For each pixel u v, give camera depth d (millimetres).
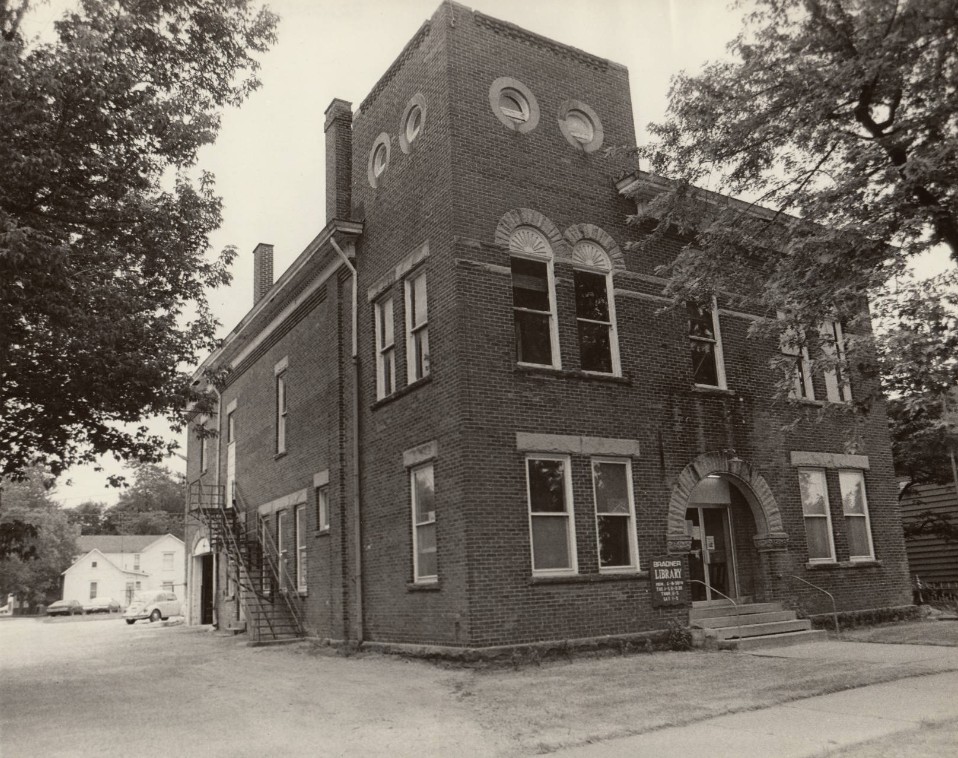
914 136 11320
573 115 16578
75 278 13703
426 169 15422
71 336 14336
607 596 14188
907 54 11211
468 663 12617
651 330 16219
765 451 17125
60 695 12102
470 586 13000
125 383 15188
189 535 31875
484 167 14930
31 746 8227
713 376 17141
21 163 12203
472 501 13297
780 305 12742
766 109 12688
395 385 15953
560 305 15180
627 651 13828
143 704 10844
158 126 13789
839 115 12336
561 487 14414
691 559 16125
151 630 30922
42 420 15969
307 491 19781
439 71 15266
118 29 13297
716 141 13242
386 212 16875
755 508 16812
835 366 12000
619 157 16703
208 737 8414
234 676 13547
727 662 12367
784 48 12422
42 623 54281
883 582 18312
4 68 11602
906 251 11586
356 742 7961
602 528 14727
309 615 19312
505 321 14414
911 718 8047
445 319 14352
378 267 17016
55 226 13469
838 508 18109
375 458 16438
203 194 15672
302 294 20703
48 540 78188
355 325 17656
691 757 6957
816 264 12367
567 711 9055
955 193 11242
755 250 15016
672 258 16922
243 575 22297
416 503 15062
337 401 17922
